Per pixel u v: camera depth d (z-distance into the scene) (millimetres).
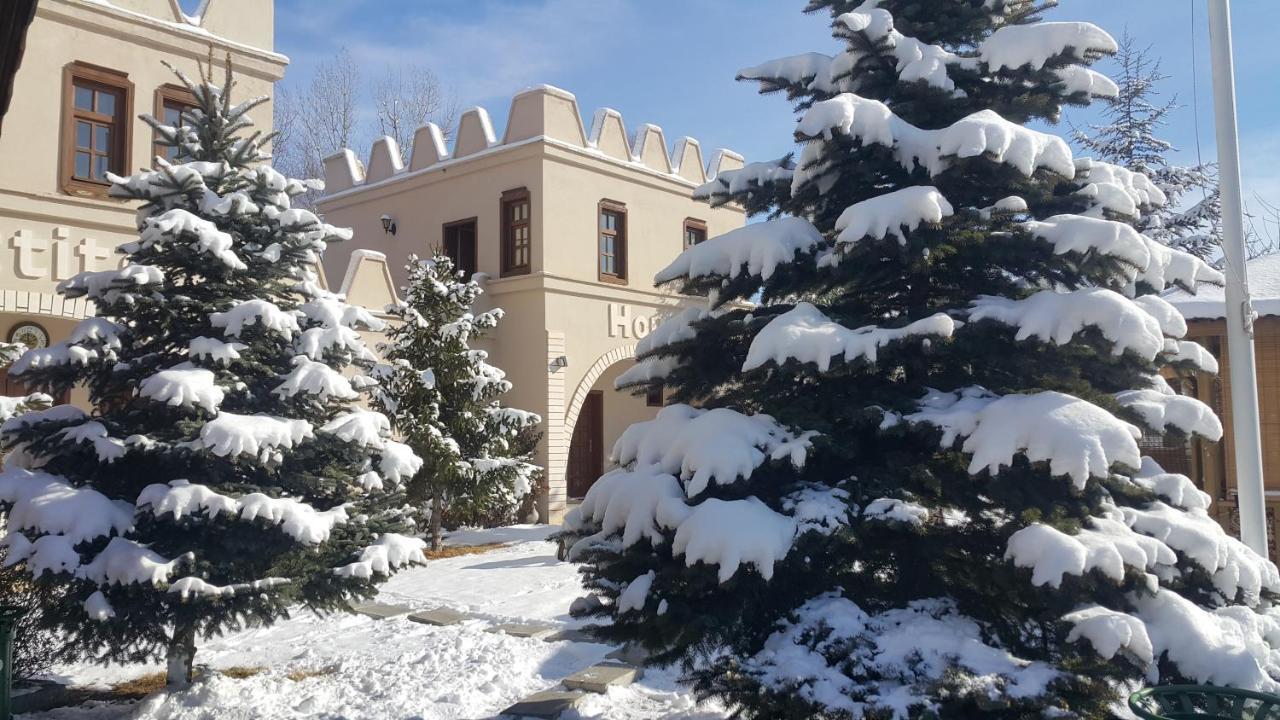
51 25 13195
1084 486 4348
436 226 21219
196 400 6398
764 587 4832
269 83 15602
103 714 6859
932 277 5605
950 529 4973
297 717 6742
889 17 5551
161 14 14398
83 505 6105
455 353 15094
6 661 6223
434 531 15102
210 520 6453
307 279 8008
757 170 6156
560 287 19469
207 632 6703
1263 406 10961
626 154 21453
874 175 5711
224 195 7453
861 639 4621
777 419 5238
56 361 6582
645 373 6094
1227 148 7730
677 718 6340
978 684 4207
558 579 12055
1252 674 4297
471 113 20797
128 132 13906
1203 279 5340
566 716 6609
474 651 8445
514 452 16938
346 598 7398
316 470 7461
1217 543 4773
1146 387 5527
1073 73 5629
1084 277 5371
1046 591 4520
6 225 12680
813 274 5477
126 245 7215
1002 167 5125
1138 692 4156
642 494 4926
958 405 4996
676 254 22562
